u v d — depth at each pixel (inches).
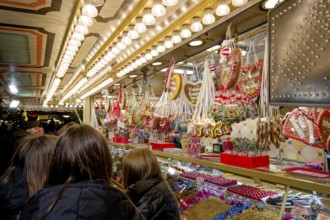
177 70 140.5
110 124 198.5
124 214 44.2
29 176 73.9
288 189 69.4
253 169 70.0
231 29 91.0
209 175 110.7
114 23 112.2
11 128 170.7
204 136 89.0
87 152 45.2
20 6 103.4
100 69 176.6
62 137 46.6
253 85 73.6
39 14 111.0
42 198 42.9
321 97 45.9
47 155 75.5
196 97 102.3
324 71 45.3
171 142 131.1
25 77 271.3
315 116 56.4
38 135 82.2
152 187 81.7
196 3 83.4
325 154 68.9
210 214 89.0
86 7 80.2
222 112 77.4
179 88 106.1
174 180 119.8
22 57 188.1
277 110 72.2
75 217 39.9
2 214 74.8
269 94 56.3
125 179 89.9
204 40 102.5
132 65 145.8
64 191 42.6
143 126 145.7
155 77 162.2
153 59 131.9
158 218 78.7
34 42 151.8
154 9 78.2
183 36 96.5
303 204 73.2
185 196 106.0
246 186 93.9
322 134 55.0
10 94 408.2
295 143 102.2
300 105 49.4
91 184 43.9
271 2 73.4
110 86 221.3
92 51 155.2
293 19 50.9
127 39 108.0
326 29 44.9
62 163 45.0
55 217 39.6
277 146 69.7
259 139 70.7
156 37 110.0
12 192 75.5
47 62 203.9
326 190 52.7
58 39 145.1
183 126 105.7
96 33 126.0
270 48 56.2
